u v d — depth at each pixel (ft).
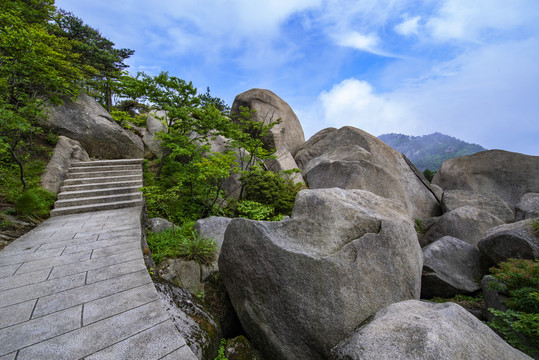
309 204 14.58
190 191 33.17
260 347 13.12
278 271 12.64
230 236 15.31
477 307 18.21
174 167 38.19
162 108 32.71
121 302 9.45
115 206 23.17
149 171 37.22
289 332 11.84
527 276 13.73
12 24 22.86
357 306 11.29
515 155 45.65
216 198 29.99
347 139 46.55
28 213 18.93
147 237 20.63
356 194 17.01
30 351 6.95
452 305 9.06
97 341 7.43
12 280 10.80
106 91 62.39
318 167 40.52
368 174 34.99
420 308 9.04
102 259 13.03
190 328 10.19
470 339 7.27
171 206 28.81
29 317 8.41
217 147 43.96
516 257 18.33
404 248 13.85
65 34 55.26
